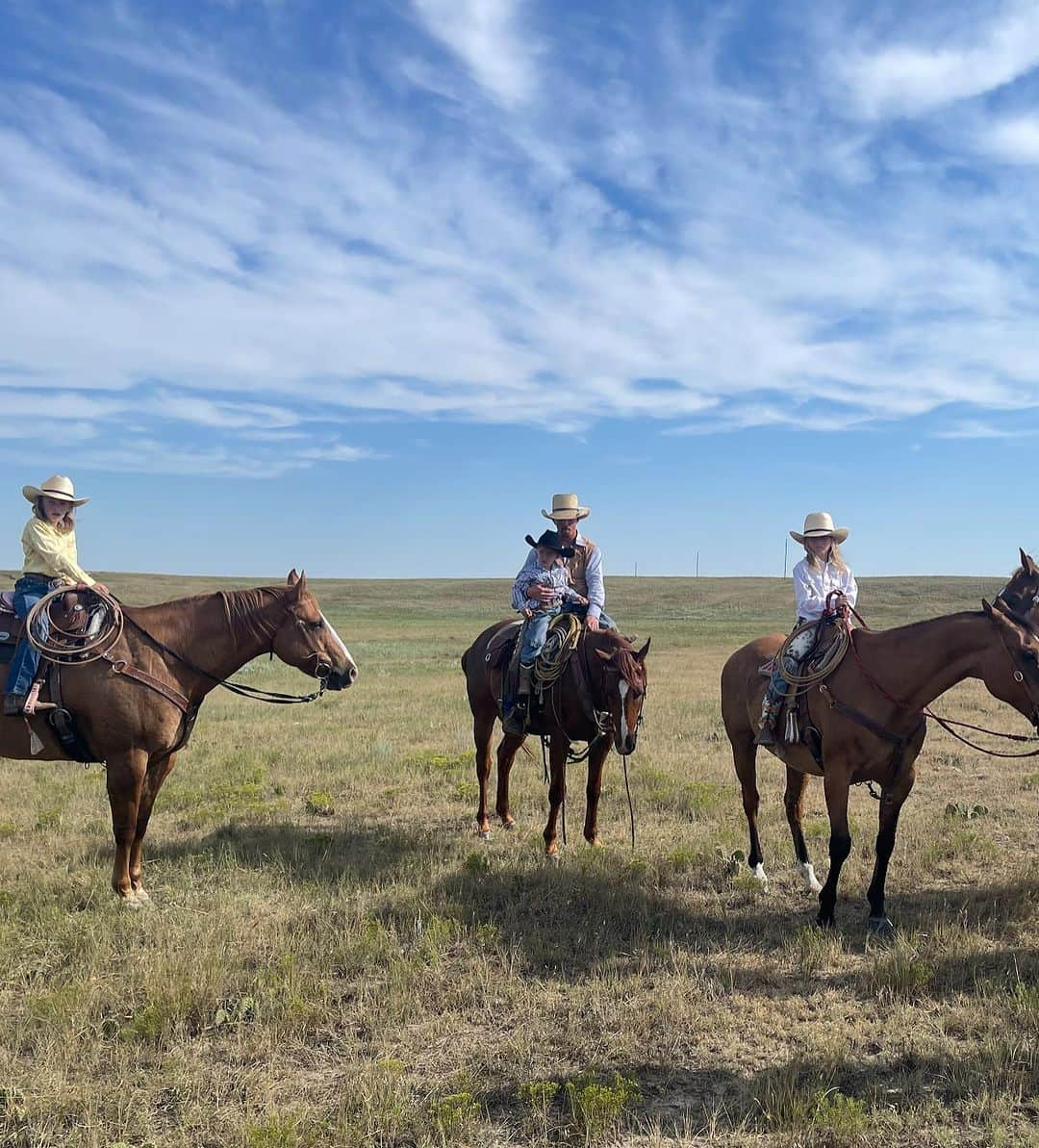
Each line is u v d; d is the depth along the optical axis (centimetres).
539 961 595
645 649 803
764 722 727
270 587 750
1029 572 790
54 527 688
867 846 847
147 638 696
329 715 1795
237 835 885
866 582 8875
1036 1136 392
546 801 1037
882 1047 479
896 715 640
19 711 645
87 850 824
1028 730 1534
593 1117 405
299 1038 492
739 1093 437
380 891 717
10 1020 505
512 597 919
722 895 727
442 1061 469
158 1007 509
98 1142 400
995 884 732
